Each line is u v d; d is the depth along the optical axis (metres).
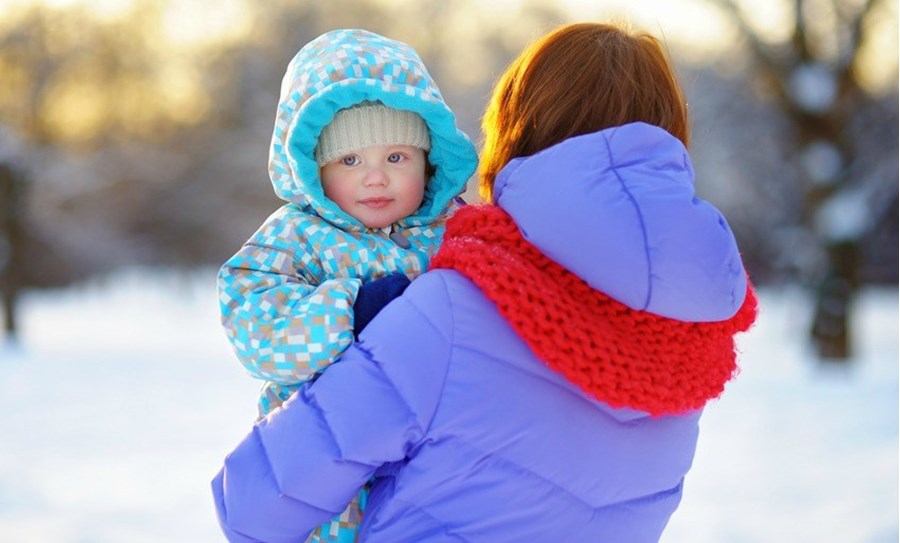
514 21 46.44
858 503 8.40
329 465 2.36
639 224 2.25
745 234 36.31
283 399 2.72
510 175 2.43
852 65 20.30
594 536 2.45
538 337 2.30
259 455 2.43
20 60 37.59
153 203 55.22
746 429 12.56
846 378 18.11
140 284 57.09
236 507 2.44
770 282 38.06
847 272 20.09
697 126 29.50
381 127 2.80
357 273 2.74
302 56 2.86
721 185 33.62
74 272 52.09
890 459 10.28
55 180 47.06
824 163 20.55
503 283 2.33
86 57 45.28
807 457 10.59
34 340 27.25
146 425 13.04
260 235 2.76
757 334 28.88
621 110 2.57
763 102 28.48
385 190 2.83
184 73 52.56
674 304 2.28
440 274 2.44
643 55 2.64
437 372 2.35
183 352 23.81
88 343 26.44
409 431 2.35
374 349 2.39
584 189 2.29
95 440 11.93
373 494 2.50
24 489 9.23
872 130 23.53
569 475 2.38
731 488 9.13
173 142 54.62
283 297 2.61
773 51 20.89
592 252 2.28
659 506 2.59
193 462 10.58
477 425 2.34
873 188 21.03
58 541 7.52
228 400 15.47
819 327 20.14
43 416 13.85
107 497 8.95
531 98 2.61
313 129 2.75
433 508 2.39
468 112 44.94
